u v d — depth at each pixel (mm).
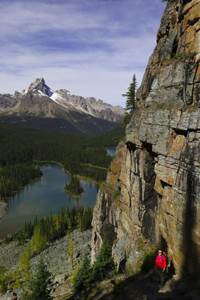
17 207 153125
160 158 31672
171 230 29344
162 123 31703
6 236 116188
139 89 43094
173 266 28766
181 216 27484
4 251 103000
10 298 65875
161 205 32156
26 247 103125
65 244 102938
